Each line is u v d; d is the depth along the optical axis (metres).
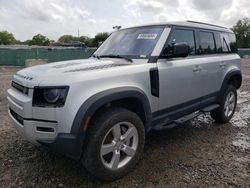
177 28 4.02
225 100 5.22
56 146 2.74
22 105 2.84
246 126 5.25
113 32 4.75
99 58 4.09
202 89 4.45
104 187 2.96
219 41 5.06
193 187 2.97
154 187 2.97
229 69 5.18
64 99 2.68
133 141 3.25
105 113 2.95
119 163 3.12
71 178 3.13
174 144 4.20
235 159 3.68
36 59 21.81
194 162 3.56
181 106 4.07
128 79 3.15
